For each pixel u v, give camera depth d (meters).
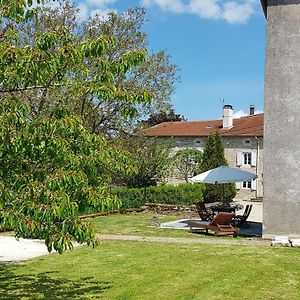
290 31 15.02
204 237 16.69
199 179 19.94
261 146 39.78
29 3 6.77
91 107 24.33
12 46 5.71
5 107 5.84
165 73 27.61
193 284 9.62
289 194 14.93
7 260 12.83
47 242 6.03
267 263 11.49
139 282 9.89
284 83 15.02
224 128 44.31
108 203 6.38
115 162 7.02
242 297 8.71
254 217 25.52
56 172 5.69
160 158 30.45
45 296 8.91
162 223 21.23
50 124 5.68
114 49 25.62
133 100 6.77
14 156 6.02
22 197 5.57
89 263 12.04
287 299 8.60
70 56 5.92
